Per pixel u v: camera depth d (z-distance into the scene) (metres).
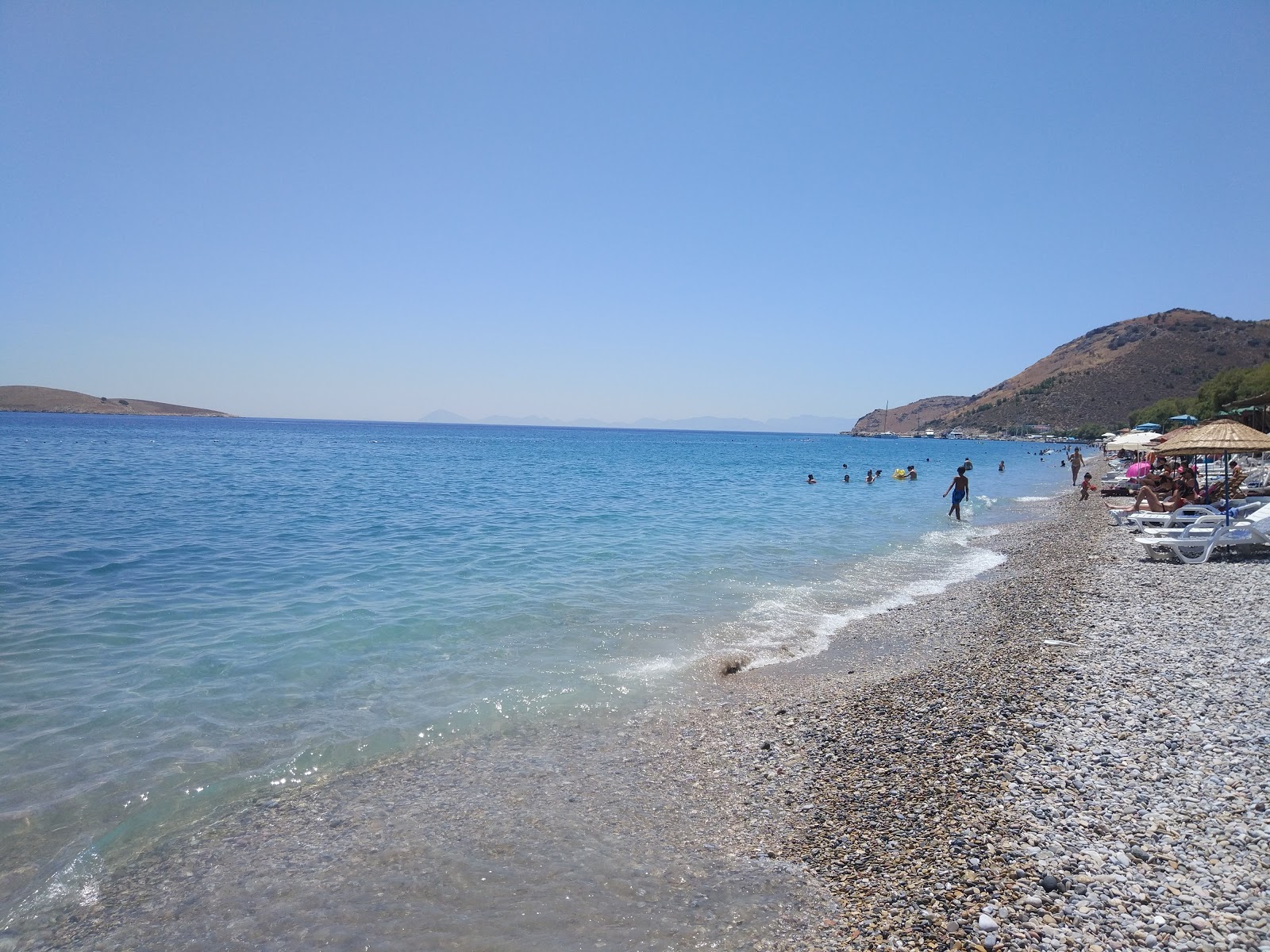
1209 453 15.38
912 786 5.62
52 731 6.82
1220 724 6.11
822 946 3.96
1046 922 3.83
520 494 30.88
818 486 38.06
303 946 4.16
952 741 6.36
